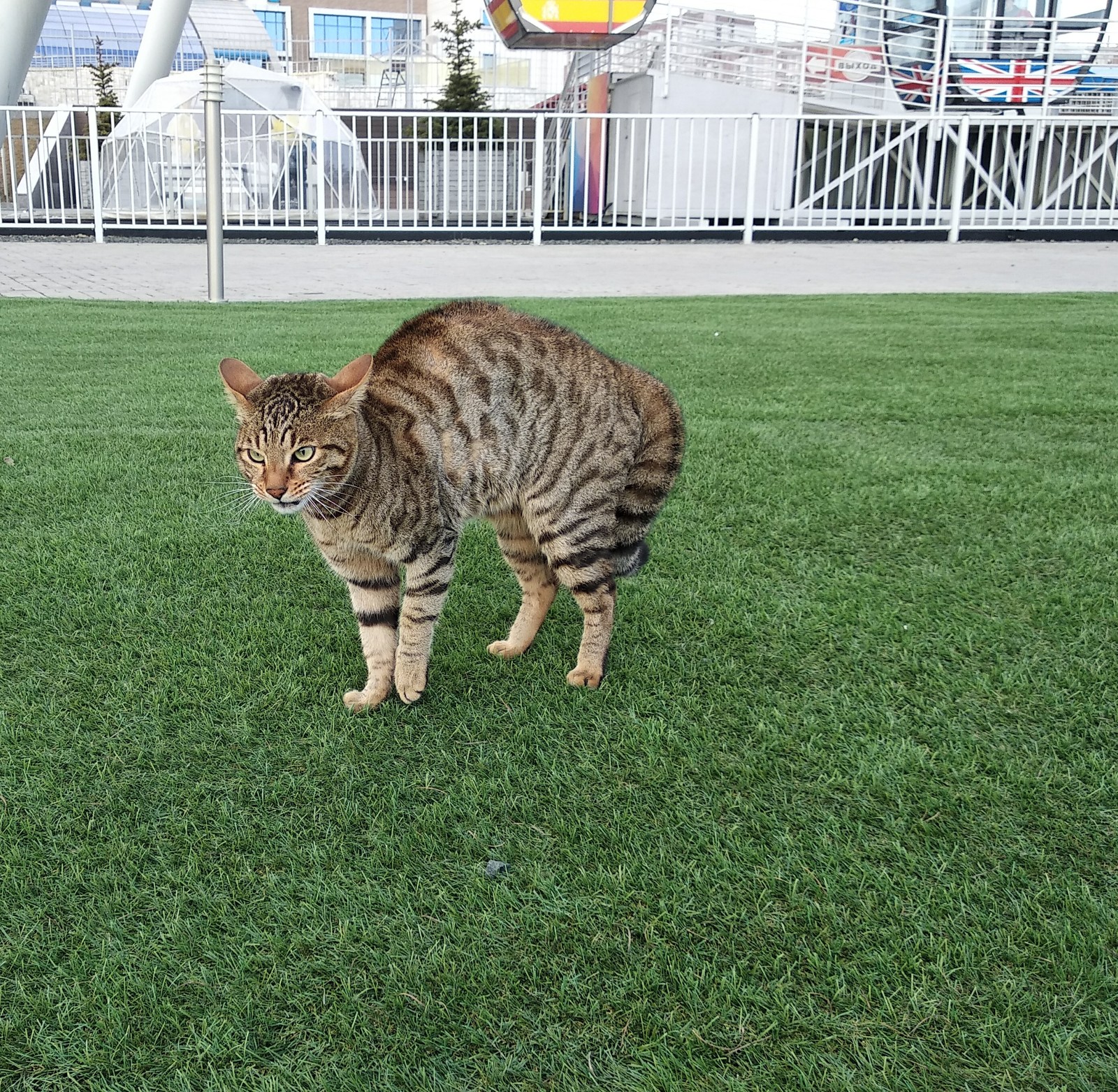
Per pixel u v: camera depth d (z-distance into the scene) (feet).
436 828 8.55
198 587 12.91
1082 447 19.03
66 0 145.69
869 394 23.03
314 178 64.28
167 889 7.85
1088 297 39.04
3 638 11.50
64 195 63.52
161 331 29.17
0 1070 6.38
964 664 11.23
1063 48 66.39
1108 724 10.05
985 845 8.38
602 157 62.95
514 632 11.83
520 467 10.74
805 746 9.68
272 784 9.12
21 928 7.45
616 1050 6.53
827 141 65.21
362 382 9.64
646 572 13.64
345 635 11.84
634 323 31.83
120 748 9.55
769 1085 6.28
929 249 57.16
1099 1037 6.56
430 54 123.85
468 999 6.87
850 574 13.53
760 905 7.73
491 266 47.44
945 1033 6.61
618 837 8.43
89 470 16.83
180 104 62.28
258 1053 6.50
